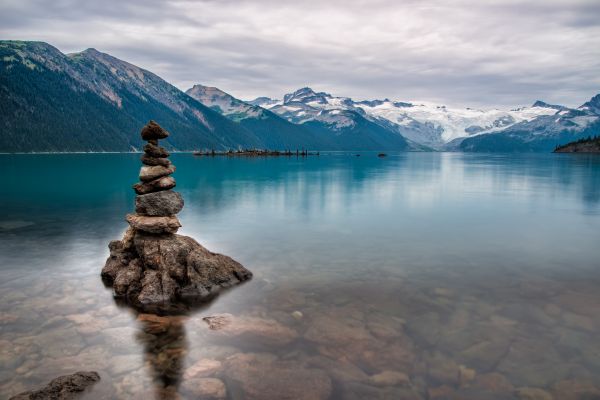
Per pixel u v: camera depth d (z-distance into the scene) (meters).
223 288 20.09
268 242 29.98
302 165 156.62
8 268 23.36
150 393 11.41
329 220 39.34
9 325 15.72
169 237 21.91
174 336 14.98
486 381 12.02
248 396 11.29
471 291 19.52
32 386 11.81
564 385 11.80
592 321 16.05
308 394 11.38
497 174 110.12
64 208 46.06
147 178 22.61
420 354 13.52
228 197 57.16
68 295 19.27
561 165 160.12
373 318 16.33
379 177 97.62
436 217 41.44
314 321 16.08
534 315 16.62
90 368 12.73
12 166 131.38
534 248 28.33
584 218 41.12
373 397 11.31
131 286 19.66
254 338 14.67
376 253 26.83
